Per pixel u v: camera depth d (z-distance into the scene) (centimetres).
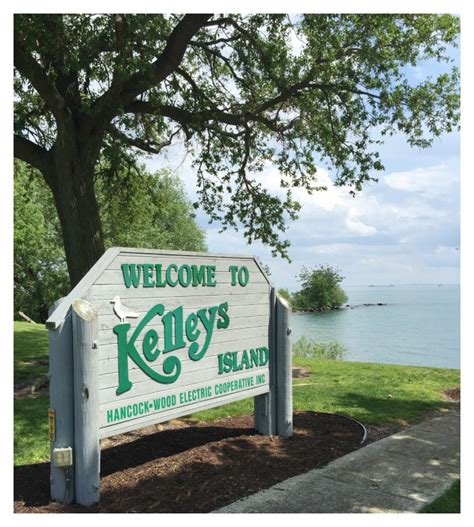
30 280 3303
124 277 435
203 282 519
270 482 448
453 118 1048
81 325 388
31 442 575
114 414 417
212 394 520
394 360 2097
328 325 4234
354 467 488
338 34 1012
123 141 1090
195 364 503
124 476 453
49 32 734
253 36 1035
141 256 452
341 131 1141
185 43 893
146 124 1230
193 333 503
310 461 505
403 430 622
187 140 1252
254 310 581
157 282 466
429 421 666
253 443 556
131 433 609
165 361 470
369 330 3706
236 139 1241
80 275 883
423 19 1009
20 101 1097
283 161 1305
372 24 975
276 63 995
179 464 482
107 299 420
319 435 595
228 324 545
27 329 1766
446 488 436
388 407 738
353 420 657
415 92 1045
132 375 436
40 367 1028
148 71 819
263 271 599
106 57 853
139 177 1394
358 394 827
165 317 472
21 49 762
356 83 1024
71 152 883
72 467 395
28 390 839
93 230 900
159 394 461
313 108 1168
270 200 1309
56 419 387
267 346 595
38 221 2397
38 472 476
